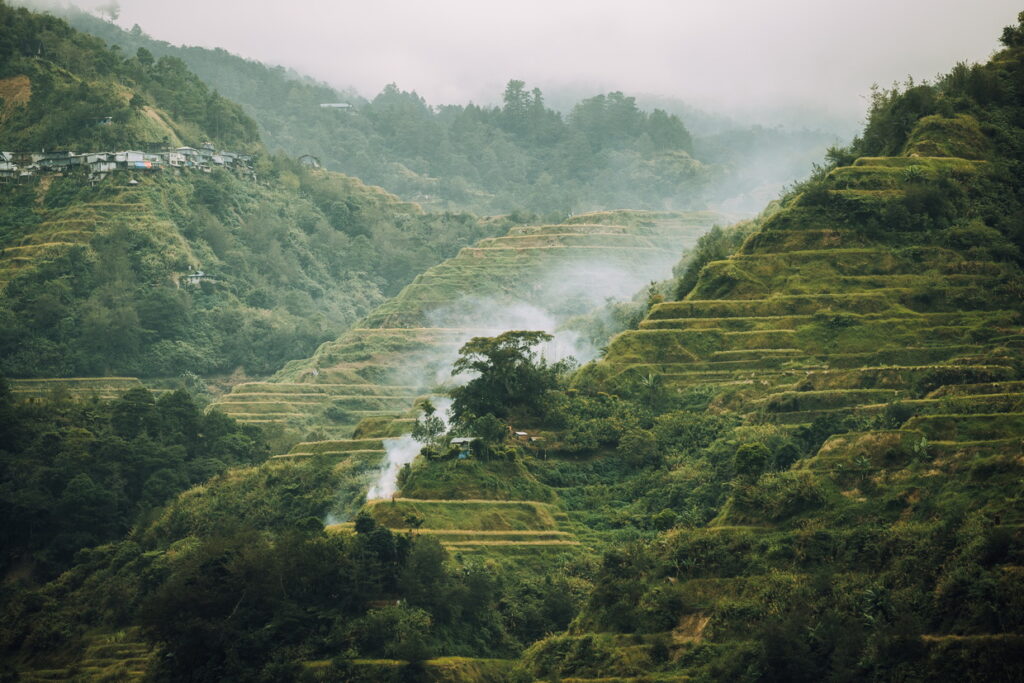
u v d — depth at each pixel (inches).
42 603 6432.1
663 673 4205.2
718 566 4520.2
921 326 6535.4
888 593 3971.5
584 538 5511.8
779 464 5152.6
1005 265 6889.8
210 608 4714.6
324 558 4781.0
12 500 7303.2
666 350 6835.6
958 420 4808.1
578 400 6579.7
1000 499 4151.1
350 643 4589.1
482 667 4611.2
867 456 4756.4
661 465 5989.2
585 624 4660.4
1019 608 3654.0
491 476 5757.9
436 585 4771.2
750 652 4003.4
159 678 4729.3
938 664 3634.4
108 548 6968.5
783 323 6806.1
